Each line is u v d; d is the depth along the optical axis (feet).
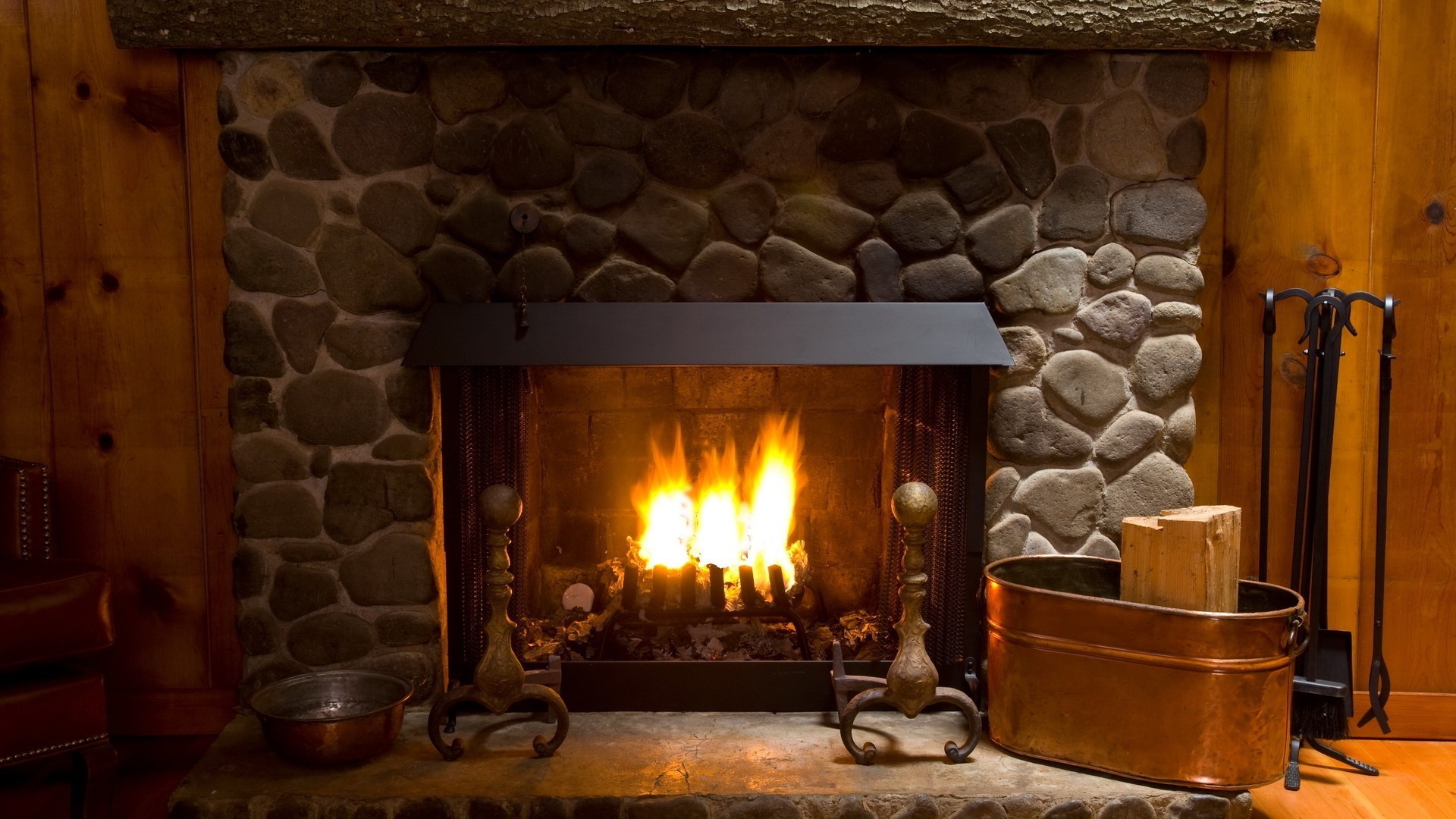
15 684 5.52
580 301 6.82
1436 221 7.22
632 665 7.06
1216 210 7.27
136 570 7.39
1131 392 6.98
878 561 8.38
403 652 7.04
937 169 6.75
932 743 6.60
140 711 7.48
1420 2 7.10
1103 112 6.75
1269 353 6.84
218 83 7.02
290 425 6.90
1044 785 6.04
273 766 6.25
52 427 7.27
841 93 6.71
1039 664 6.23
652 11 6.29
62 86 7.02
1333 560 7.48
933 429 7.18
